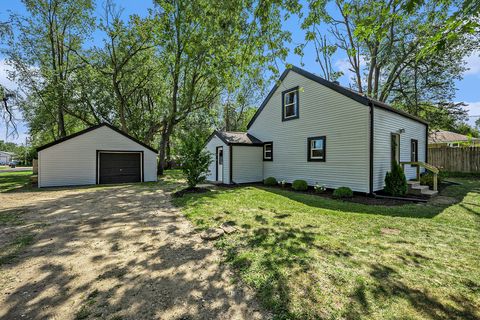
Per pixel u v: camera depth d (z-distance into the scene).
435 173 7.71
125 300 2.18
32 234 3.98
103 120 18.69
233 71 9.25
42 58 16.08
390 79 15.64
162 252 3.25
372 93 15.22
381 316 1.92
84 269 2.78
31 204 6.44
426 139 11.84
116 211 5.57
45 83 15.31
